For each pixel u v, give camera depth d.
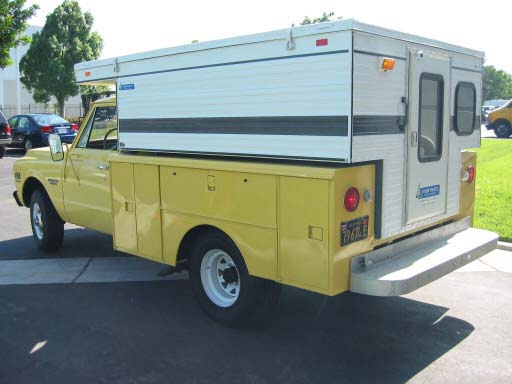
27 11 19.28
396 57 4.03
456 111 4.91
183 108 4.75
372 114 3.84
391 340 4.48
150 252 5.22
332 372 3.94
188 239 4.95
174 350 4.30
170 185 4.88
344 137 3.69
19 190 7.43
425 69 4.35
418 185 4.46
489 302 5.32
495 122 24.72
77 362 4.11
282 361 4.11
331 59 3.69
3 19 18.73
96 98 7.07
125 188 5.37
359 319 4.91
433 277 4.16
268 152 4.15
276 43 3.98
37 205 7.17
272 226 4.11
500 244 7.05
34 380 3.84
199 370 3.98
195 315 5.01
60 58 29.95
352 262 3.96
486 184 11.05
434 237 4.84
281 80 3.99
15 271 6.39
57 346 4.38
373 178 4.08
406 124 4.21
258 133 4.19
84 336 4.56
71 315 5.02
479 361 4.12
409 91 4.18
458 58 4.83
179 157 4.88
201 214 4.63
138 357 4.18
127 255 7.05
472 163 5.35
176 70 4.77
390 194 4.18
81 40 30.45
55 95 30.14
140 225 5.27
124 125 5.41
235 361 4.11
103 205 5.96
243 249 4.36
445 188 4.86
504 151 17.69
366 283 3.87
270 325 4.77
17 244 7.64
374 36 3.78
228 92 4.37
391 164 4.13
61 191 6.61
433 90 4.56
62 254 7.12
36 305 5.28
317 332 4.63
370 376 3.88
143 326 4.77
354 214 3.92
